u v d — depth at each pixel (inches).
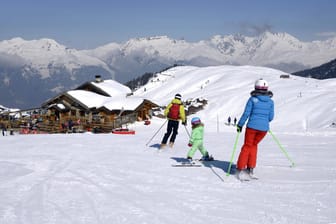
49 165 363.6
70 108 1818.4
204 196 242.5
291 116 2223.2
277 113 2359.7
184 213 206.7
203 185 273.6
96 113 1785.2
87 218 199.2
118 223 191.2
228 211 209.8
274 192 250.1
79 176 309.9
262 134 292.5
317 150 456.1
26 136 713.6
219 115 2704.2
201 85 4458.7
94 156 423.5
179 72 5669.3
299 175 301.6
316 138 632.4
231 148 499.8
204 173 318.7
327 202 222.7
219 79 4520.2
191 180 291.1
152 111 2095.2
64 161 386.0
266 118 294.4
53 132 1540.4
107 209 215.0
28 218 199.3
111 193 252.4
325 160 373.7
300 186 264.1
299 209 210.8
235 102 2920.8
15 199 237.3
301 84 3284.9
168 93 4616.1
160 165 361.1
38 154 441.1
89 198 239.8
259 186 268.2
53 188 267.1
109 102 1802.4
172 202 229.0
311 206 215.9
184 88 4510.3
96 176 309.3
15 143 566.3
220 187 267.0
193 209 214.1
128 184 279.1
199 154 442.0
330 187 256.7
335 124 1806.1
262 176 301.4
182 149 488.7
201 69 5398.6
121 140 619.5
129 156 423.8
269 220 193.9
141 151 471.2
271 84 3506.4
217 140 624.4
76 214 206.1
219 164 365.1
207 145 538.9
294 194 243.6
